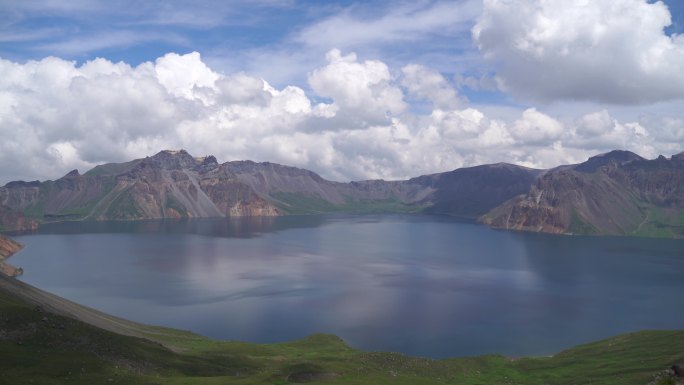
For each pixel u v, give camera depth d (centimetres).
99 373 8356
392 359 12888
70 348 9294
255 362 12112
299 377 9862
